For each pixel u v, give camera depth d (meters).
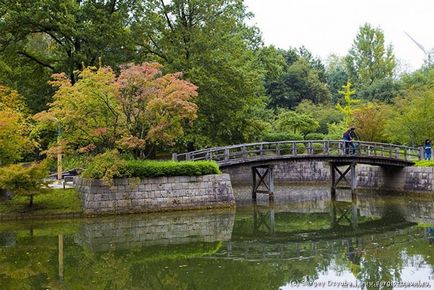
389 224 20.98
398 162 29.45
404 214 23.55
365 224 21.22
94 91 21.12
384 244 16.80
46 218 21.12
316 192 34.09
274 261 14.54
